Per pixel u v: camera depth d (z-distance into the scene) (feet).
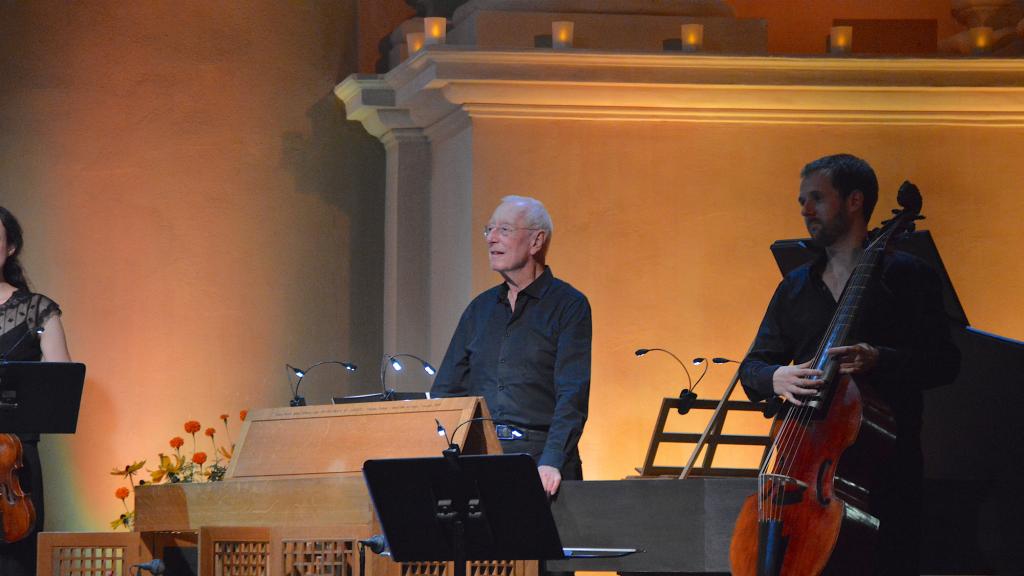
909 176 97.30
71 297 100.99
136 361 101.55
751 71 93.86
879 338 53.31
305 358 104.37
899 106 96.02
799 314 55.11
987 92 95.55
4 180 100.68
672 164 96.17
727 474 80.64
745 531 51.13
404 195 102.78
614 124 95.71
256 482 59.31
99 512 100.12
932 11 106.83
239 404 102.89
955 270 97.19
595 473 94.12
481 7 98.53
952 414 65.77
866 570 49.37
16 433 69.41
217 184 103.71
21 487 69.62
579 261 94.84
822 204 54.29
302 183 105.09
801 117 96.48
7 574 69.36
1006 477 64.39
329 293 105.09
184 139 103.30
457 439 55.72
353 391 104.94
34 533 70.74
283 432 60.70
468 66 92.32
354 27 106.32
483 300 63.67
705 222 96.27
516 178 94.58
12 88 101.09
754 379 53.83
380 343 105.81
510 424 60.49
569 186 95.14
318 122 105.60
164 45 103.40
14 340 74.79
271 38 104.99
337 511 57.16
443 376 64.03
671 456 95.25
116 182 102.22
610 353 94.89
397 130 102.94
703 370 95.71
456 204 97.35
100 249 101.65
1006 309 97.40
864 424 50.01
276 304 104.17
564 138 95.25
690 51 93.71
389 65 105.81
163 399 101.71
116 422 100.89
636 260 95.55
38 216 100.99
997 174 97.81
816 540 48.55
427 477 47.80
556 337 60.80
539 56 92.07
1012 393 64.44
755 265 96.53
